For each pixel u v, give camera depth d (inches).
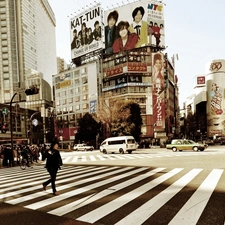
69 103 2591.0
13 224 182.1
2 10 3385.8
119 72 2167.8
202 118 3769.7
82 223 175.8
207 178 329.7
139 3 2201.0
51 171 283.9
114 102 1833.2
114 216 187.6
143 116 2096.5
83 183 346.0
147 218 179.0
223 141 1947.6
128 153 1059.9
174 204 212.1
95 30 2364.7
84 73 2456.9
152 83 2137.1
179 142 1021.8
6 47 3346.5
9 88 3287.4
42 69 4313.5
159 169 452.8
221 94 3454.7
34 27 3971.5
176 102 3417.8
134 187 295.9
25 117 2583.7
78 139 2107.5
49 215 199.5
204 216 177.8
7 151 748.6
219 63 3481.8
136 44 2188.7
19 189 327.9
